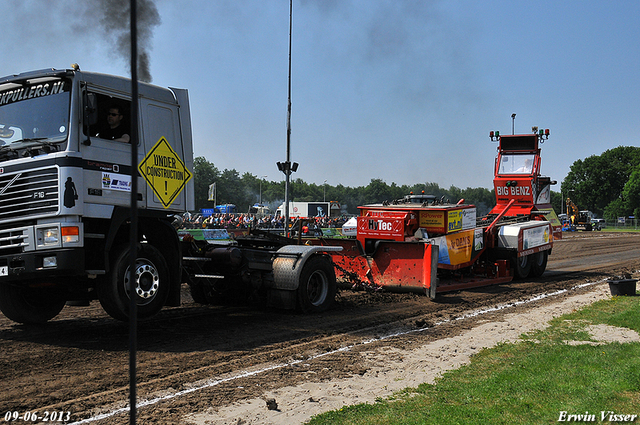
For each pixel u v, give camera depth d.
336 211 52.97
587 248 26.95
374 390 4.89
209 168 115.12
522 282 13.38
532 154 15.52
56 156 6.11
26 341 6.59
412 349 6.50
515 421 4.06
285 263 8.53
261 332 7.29
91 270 6.23
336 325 7.88
